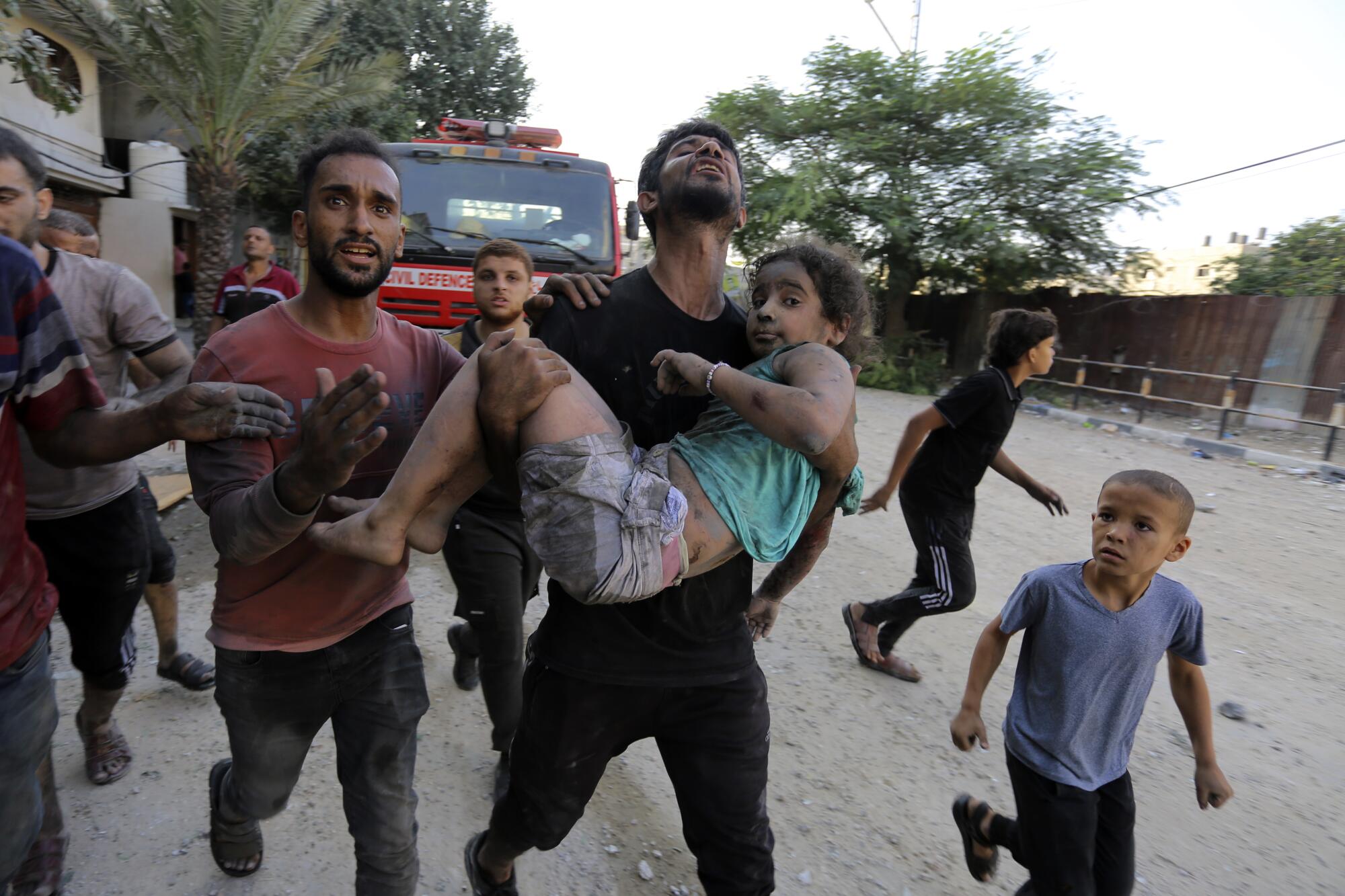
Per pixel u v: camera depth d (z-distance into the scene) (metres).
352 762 2.08
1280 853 3.03
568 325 1.93
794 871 2.79
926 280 20.19
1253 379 12.35
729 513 1.67
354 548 1.66
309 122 17.39
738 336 2.05
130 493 2.79
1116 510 2.13
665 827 3.00
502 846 2.13
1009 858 2.96
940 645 4.63
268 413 1.72
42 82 7.05
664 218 1.96
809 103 17.86
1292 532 7.17
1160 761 3.58
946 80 17.20
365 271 1.92
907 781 3.34
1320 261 15.12
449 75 21.39
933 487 3.92
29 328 1.69
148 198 16.42
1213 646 4.79
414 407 2.10
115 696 2.90
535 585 3.12
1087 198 16.53
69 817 2.78
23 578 1.73
